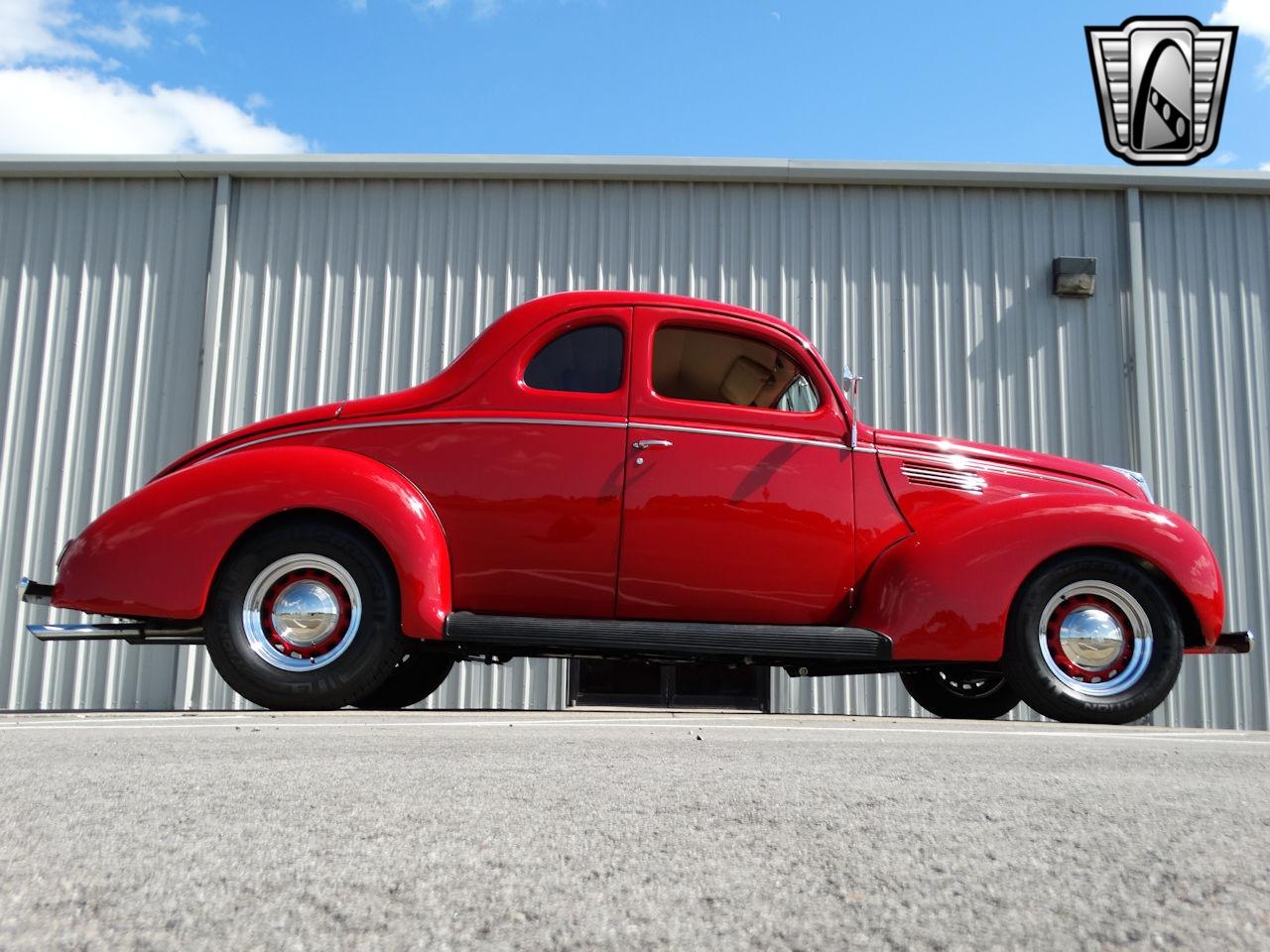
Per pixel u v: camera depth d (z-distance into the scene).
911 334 6.57
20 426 6.52
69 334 6.64
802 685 6.20
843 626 3.38
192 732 2.17
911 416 6.49
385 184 6.75
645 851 1.00
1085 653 3.27
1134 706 3.23
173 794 1.29
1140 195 6.80
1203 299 6.70
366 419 3.39
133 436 6.53
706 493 3.37
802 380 3.60
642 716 3.24
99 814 1.15
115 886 0.85
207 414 6.45
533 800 1.28
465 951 0.71
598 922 0.78
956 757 1.84
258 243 6.70
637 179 6.70
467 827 1.11
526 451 3.34
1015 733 2.49
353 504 3.14
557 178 6.68
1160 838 1.07
